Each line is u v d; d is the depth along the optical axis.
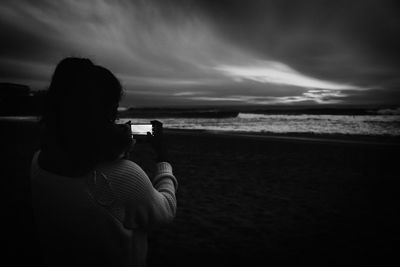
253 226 4.75
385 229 4.70
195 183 7.50
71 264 0.94
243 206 5.76
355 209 5.72
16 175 7.24
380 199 6.43
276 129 30.84
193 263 3.53
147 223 0.94
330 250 3.93
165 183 1.08
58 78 0.91
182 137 19.77
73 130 0.87
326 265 3.55
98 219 0.90
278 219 5.10
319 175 8.74
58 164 0.92
